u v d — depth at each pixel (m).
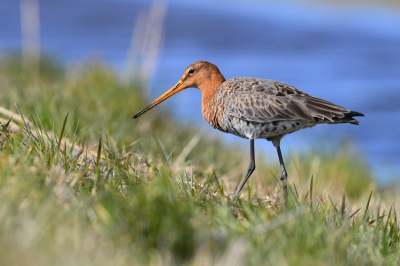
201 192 9.03
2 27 36.47
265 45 36.84
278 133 11.11
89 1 47.91
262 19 43.50
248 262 6.91
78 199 7.79
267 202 9.77
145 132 14.86
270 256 7.13
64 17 41.97
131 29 39.50
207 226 7.70
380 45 37.44
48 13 42.81
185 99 24.30
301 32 40.09
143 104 17.23
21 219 6.92
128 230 7.25
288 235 7.65
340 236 8.02
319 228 7.78
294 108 10.74
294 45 37.06
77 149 10.13
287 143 20.30
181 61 32.19
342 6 45.38
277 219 8.00
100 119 13.86
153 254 7.10
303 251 7.38
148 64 18.86
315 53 35.62
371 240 8.45
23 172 7.96
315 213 8.88
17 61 22.56
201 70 12.09
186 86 12.31
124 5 47.34
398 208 13.45
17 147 8.70
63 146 9.92
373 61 34.34
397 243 8.96
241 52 35.16
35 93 14.23
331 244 7.70
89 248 6.74
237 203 9.52
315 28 41.22
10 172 7.97
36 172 8.09
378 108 27.56
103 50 33.75
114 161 9.42
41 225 6.81
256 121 10.99
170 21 41.72
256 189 10.80
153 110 17.44
